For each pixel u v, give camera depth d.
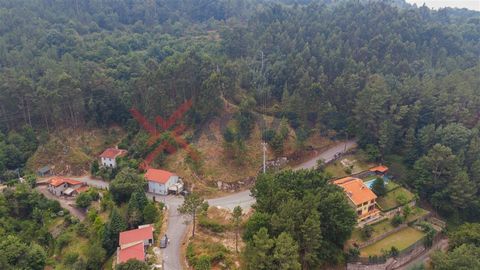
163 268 60.19
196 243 66.19
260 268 52.44
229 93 106.81
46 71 122.19
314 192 65.81
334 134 104.94
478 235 67.88
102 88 115.75
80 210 86.12
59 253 73.12
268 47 138.62
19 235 76.31
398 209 81.56
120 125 118.12
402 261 70.19
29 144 106.94
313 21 155.62
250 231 59.78
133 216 72.81
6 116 110.56
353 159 96.44
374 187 83.62
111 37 166.62
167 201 82.69
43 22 165.75
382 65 125.38
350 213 63.84
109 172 97.75
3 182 96.00
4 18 158.75
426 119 101.12
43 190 94.44
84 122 115.62
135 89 110.94
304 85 104.00
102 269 65.38
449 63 133.25
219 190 86.06
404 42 140.62
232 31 157.50
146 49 163.62
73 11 188.62
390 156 98.69
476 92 103.12
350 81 106.44
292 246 52.28
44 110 110.12
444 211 85.81
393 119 98.75
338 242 65.25
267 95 112.00
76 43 154.88
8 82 108.44
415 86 104.75
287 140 98.44
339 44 134.88
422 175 87.06
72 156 104.69
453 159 83.12
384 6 162.00
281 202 62.22
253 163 91.62
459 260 59.53
